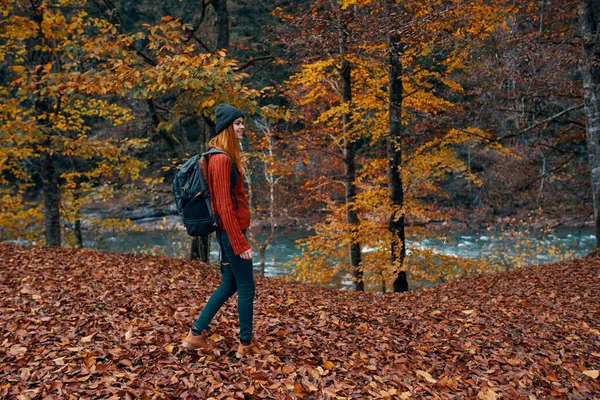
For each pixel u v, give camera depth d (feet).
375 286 50.06
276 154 47.09
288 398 9.98
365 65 37.32
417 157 38.50
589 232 88.94
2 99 38.47
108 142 34.35
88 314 14.26
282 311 16.72
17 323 13.05
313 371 11.21
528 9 34.63
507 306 19.95
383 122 40.83
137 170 35.63
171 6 76.07
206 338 12.34
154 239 92.53
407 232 42.93
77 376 10.04
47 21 34.76
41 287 17.47
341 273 61.41
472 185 85.76
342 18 31.68
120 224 47.11
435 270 39.01
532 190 51.83
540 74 33.04
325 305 19.08
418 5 30.48
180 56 21.49
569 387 12.48
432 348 14.46
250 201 54.60
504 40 32.22
